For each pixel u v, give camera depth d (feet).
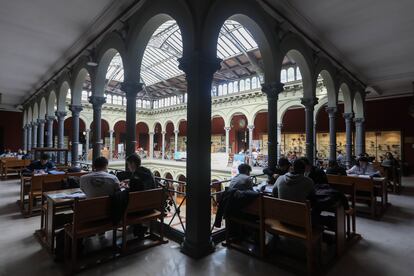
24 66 32.01
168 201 15.61
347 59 27.78
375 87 40.88
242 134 74.23
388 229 16.01
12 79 39.04
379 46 24.29
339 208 11.96
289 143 62.18
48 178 18.17
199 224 11.66
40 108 44.21
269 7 17.01
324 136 57.52
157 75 69.26
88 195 11.51
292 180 11.51
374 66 30.48
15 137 66.23
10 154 51.75
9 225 15.84
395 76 33.71
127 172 17.38
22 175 19.79
